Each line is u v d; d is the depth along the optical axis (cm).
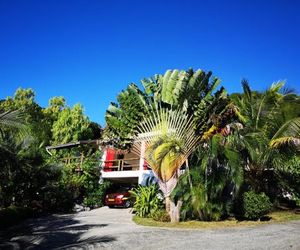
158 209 1736
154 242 1131
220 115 1661
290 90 1914
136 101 1702
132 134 1711
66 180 2480
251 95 1911
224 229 1346
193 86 1577
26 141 1972
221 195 1529
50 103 4397
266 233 1227
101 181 2750
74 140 3438
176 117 1602
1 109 1206
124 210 2302
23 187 2017
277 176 1820
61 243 1182
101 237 1236
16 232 1460
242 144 1631
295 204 1955
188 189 1521
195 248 1030
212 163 1527
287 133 1738
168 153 1552
